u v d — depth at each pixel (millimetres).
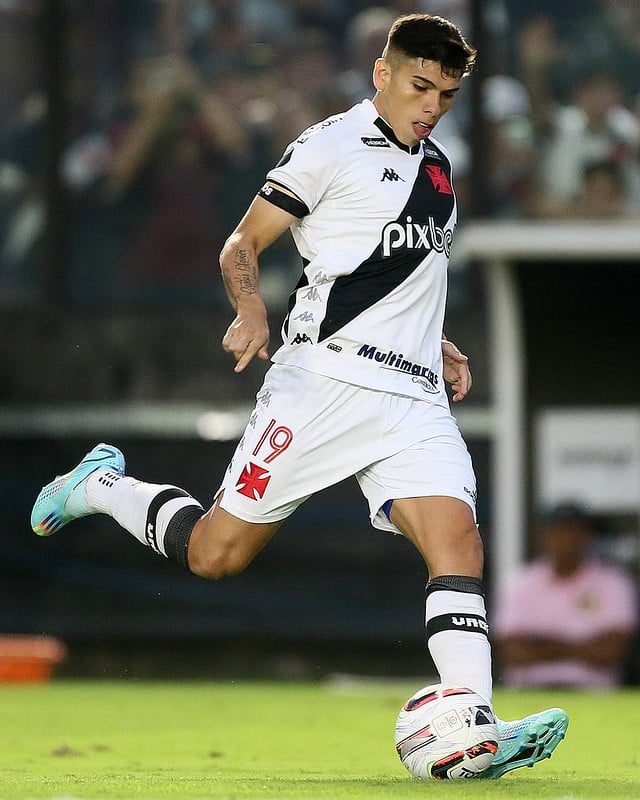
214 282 41812
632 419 38250
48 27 42000
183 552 15742
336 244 14922
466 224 40500
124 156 42062
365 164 14883
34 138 42125
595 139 40625
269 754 18984
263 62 42125
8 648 36375
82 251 41969
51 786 13281
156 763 17344
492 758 14234
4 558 40438
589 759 17891
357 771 16078
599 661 33719
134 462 40906
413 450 14844
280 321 40938
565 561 33875
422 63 14742
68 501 17125
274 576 39625
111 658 40062
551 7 40562
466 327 40031
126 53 42188
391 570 39312
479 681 14391
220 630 39625
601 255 36906
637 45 40750
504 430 38375
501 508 38312
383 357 14930
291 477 15000
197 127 42094
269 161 42125
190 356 41188
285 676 39625
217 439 40531
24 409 41312
